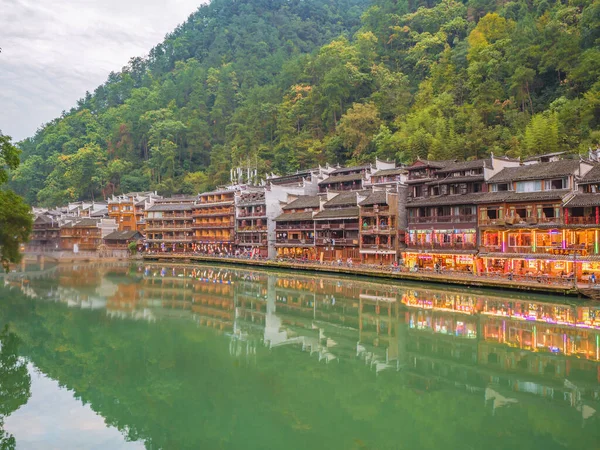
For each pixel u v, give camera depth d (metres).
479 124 94.25
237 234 115.56
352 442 21.39
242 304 55.19
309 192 111.62
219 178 154.62
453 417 23.78
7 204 44.91
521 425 22.70
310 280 75.06
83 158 179.62
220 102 192.38
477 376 29.31
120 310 51.56
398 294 58.12
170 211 131.75
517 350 33.94
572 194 54.62
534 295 51.06
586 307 45.78
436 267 66.25
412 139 102.19
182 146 186.38
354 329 41.69
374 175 93.75
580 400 25.47
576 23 103.44
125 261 116.12
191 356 34.56
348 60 153.12
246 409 25.05
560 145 81.44
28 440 21.64
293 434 22.12
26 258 116.94
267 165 148.62
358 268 75.25
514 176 61.22
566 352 33.25
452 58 125.25
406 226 78.31
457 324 41.66
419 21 161.75
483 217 63.38
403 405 25.38
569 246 53.25
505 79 105.19
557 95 95.56
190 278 80.25
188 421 23.73
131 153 191.25
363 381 29.08
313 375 30.28
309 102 150.75
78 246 131.50
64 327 43.25
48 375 30.48
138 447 20.83
